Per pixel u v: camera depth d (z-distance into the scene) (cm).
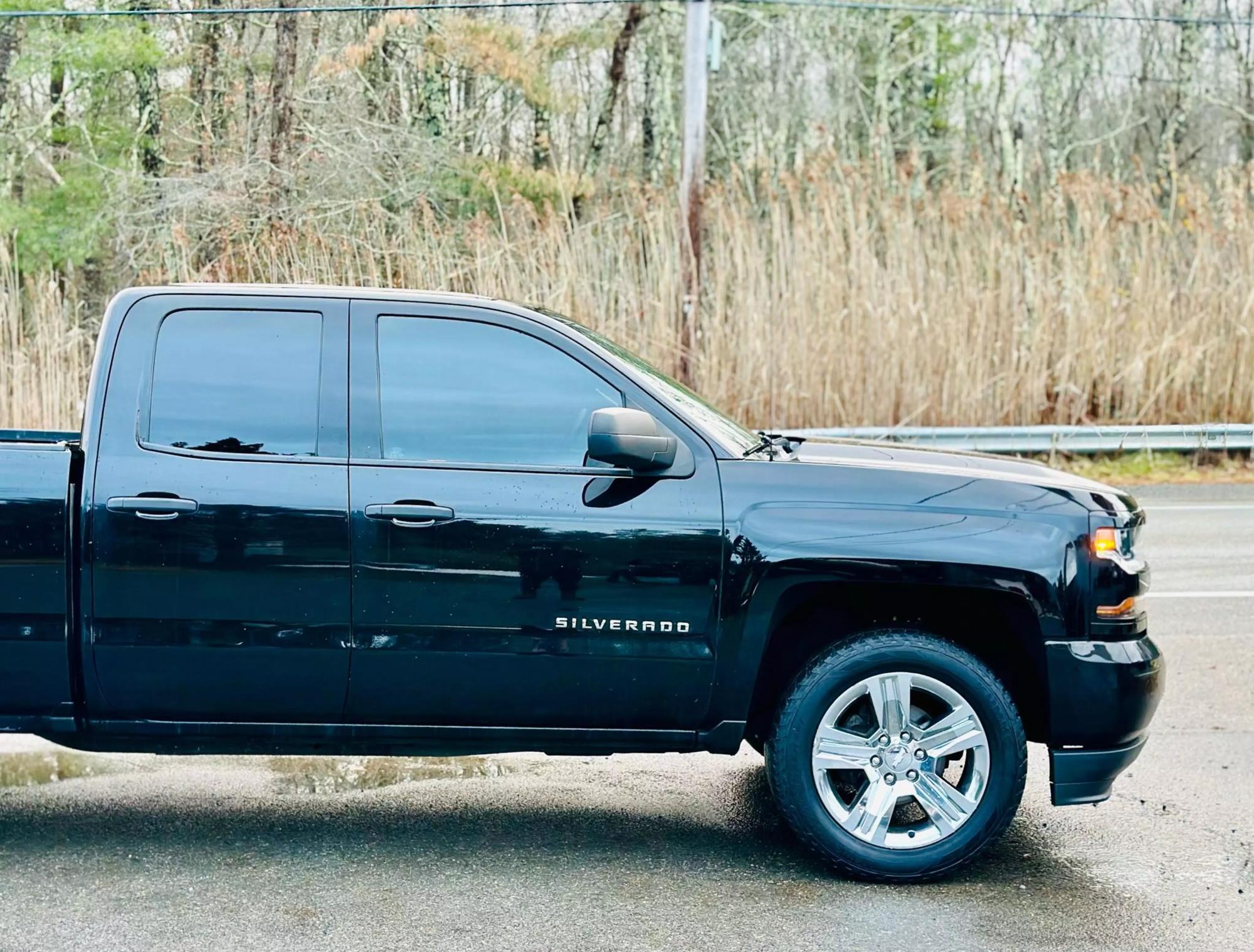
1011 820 433
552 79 2100
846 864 430
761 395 1459
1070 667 428
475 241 1497
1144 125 2295
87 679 427
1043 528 432
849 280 1490
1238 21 1702
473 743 438
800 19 2189
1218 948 387
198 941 382
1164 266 1536
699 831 482
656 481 432
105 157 1931
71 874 432
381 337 443
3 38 1923
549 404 440
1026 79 2255
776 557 426
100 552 421
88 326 1798
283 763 554
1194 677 684
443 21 1931
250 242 1647
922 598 451
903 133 2233
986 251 1510
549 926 396
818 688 428
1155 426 1407
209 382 436
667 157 2120
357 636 427
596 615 428
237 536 423
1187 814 502
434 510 425
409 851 457
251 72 1989
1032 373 1493
